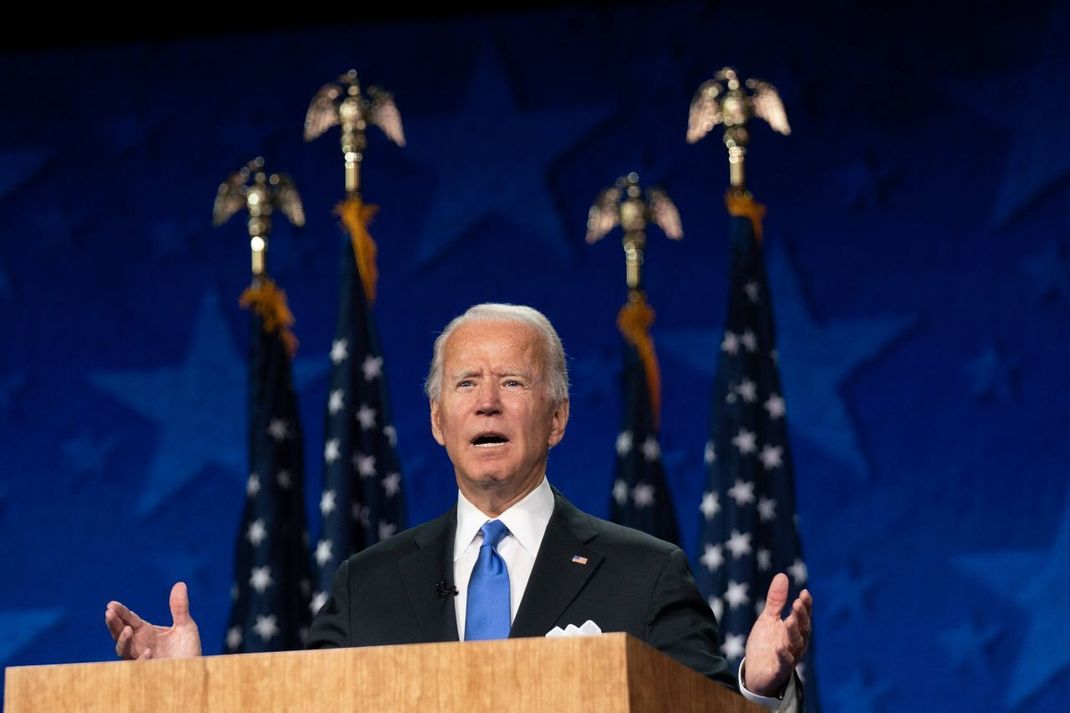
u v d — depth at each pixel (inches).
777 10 919.7
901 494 856.3
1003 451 853.2
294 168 948.0
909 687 832.3
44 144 965.8
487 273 920.3
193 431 922.1
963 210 881.5
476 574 387.5
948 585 841.5
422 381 909.8
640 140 921.5
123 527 914.1
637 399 759.1
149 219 952.9
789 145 905.5
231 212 778.8
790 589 701.3
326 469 725.9
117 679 286.8
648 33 931.3
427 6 950.4
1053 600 829.2
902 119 897.5
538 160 926.4
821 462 866.8
